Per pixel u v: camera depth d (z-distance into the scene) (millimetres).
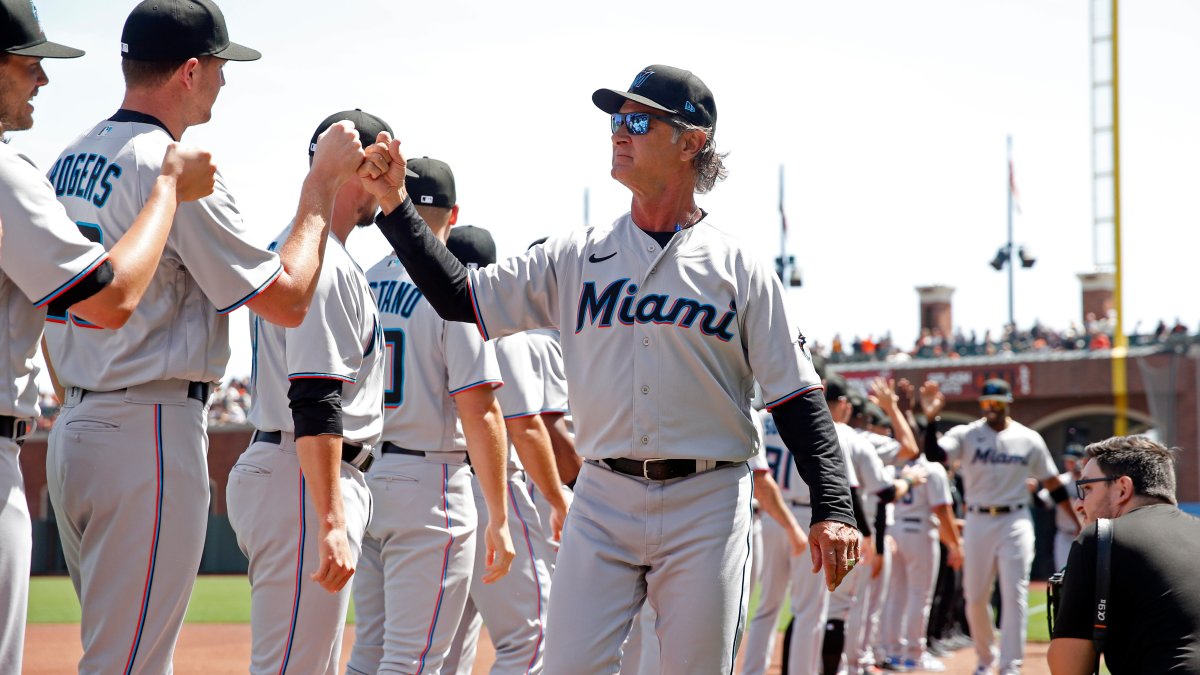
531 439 11867
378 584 11297
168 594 7832
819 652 17000
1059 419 81375
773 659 24328
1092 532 9219
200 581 57312
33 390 6934
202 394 8102
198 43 8102
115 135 7977
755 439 8344
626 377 8031
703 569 7941
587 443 8234
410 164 11398
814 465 7934
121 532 7672
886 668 23344
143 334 7715
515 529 12180
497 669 12117
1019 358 81375
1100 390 78438
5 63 6859
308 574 8742
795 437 8031
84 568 7781
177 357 7816
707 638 7922
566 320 8359
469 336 10562
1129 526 9195
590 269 8281
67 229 6516
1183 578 8875
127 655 7715
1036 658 23250
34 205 6480
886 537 22000
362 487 9242
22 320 6828
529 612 12148
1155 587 8883
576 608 7977
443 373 10773
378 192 8156
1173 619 8789
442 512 10742
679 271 8094
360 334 9008
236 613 36938
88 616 7746
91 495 7637
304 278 7930
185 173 7152
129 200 7770
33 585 52562
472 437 10641
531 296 8414
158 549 7758
